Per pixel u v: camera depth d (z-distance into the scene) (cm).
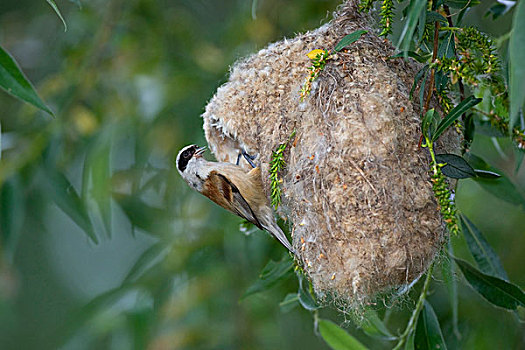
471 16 1107
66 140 1154
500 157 1161
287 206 742
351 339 834
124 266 1534
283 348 1198
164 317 1148
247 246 1067
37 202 1068
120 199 1174
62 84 1178
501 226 1233
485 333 1043
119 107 1188
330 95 689
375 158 650
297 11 1180
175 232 1184
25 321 1480
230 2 1367
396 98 672
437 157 655
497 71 700
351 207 651
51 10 1366
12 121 1228
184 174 888
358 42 715
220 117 793
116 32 1238
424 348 769
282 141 735
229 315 1176
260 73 772
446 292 1055
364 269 645
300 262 727
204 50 1215
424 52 738
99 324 1060
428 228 654
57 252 1496
